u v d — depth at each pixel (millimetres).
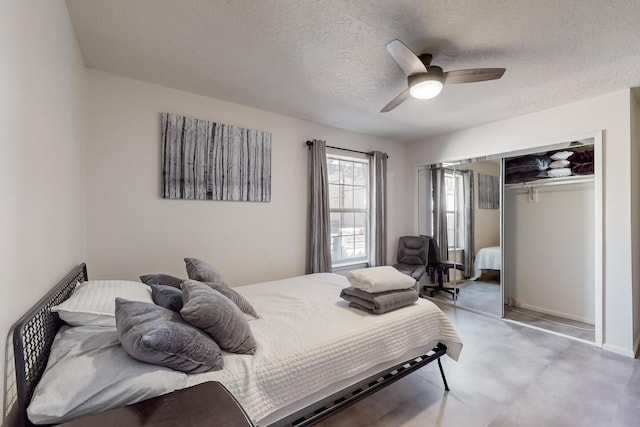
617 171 2732
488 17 1735
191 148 2816
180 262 2783
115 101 2480
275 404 1291
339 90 2789
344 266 4133
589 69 2350
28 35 1079
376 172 4305
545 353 2658
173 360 1096
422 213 4637
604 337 2766
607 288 2760
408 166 4832
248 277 3201
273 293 2422
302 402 1415
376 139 4469
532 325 3354
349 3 1626
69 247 1759
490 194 3783
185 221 2816
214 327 1337
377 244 4293
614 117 2762
